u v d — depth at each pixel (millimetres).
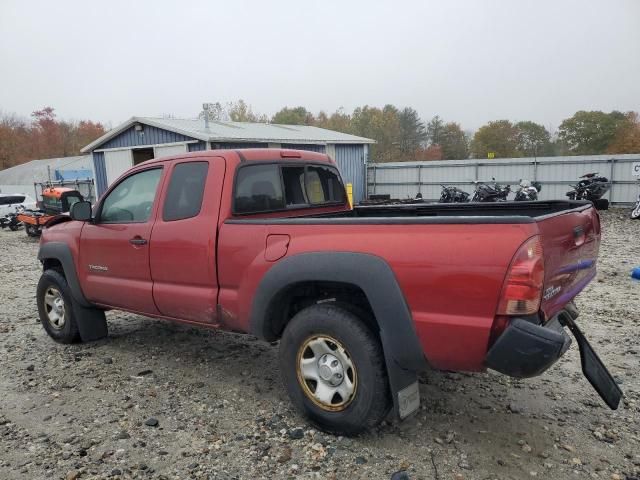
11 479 3057
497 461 3109
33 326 6375
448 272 2836
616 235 12945
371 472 3031
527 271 2643
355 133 72625
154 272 4332
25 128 69750
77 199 18297
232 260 3748
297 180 4672
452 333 2850
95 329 5457
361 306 3412
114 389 4305
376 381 3154
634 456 3137
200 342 5461
